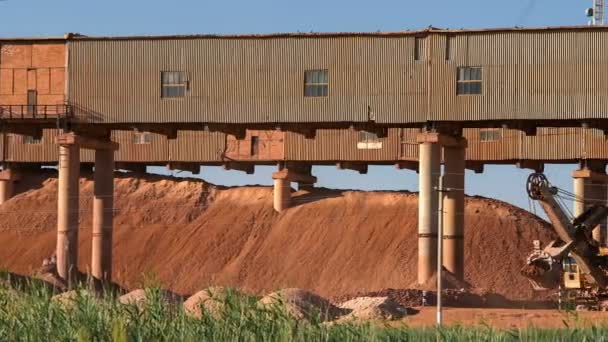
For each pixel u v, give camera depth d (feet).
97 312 133.59
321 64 322.14
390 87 318.24
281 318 132.67
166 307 136.26
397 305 254.68
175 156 446.19
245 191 453.99
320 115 321.52
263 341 130.31
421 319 242.78
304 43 323.57
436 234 316.81
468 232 400.88
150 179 468.75
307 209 431.84
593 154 401.70
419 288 309.83
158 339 130.72
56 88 339.16
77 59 337.31
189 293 397.60
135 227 441.68
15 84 341.62
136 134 450.71
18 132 346.95
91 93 335.67
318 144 432.25
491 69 311.68
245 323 131.64
